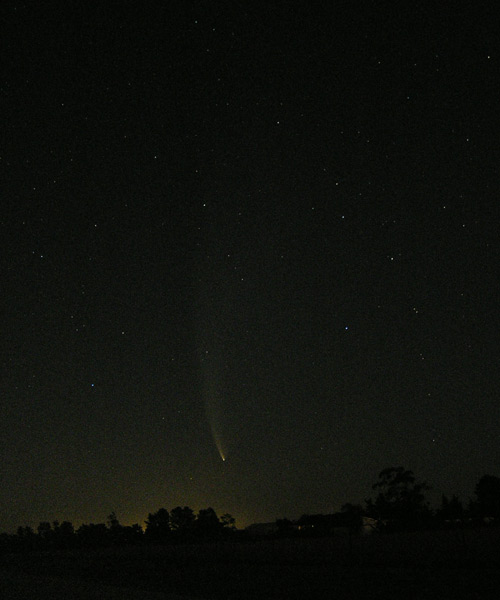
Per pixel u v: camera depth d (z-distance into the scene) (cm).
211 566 3753
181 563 4178
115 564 4512
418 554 3234
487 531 3525
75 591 2584
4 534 9525
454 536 3516
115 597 2284
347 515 5131
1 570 4594
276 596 2227
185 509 7856
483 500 4753
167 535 7544
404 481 5134
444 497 5084
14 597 2445
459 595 2005
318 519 6297
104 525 8638
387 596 2073
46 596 2430
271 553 4156
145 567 3981
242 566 3656
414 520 4919
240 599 2186
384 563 3144
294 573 3033
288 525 6419
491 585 2183
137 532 8181
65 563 5016
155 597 2252
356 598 2077
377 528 5072
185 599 2183
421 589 2192
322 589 2353
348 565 3209
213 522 7388
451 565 2859
